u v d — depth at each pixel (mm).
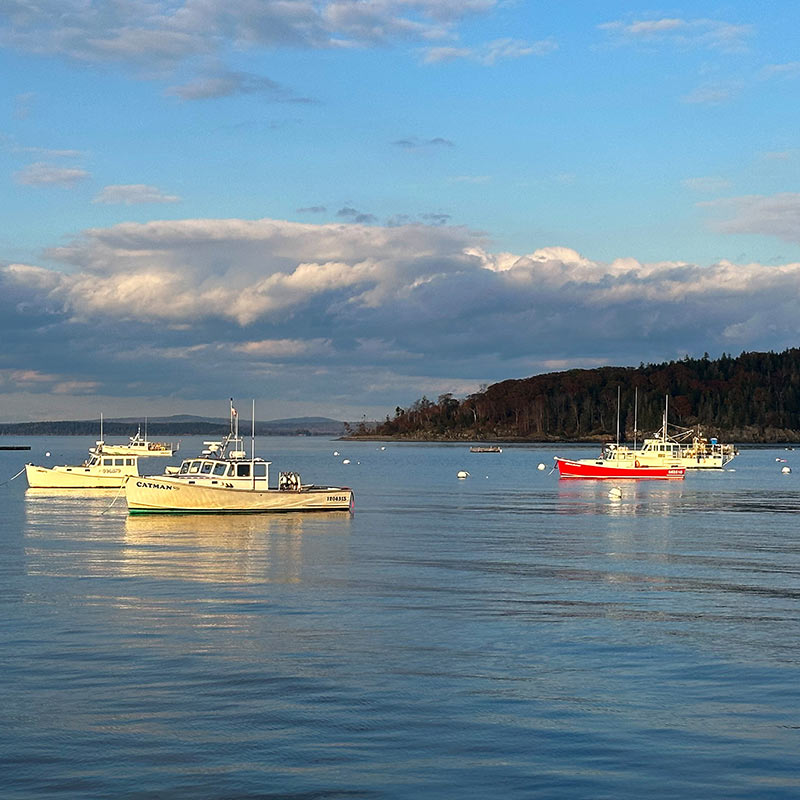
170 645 26125
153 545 48812
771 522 65688
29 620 29266
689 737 19266
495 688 22422
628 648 26234
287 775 17312
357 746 18719
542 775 17375
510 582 37312
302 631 28016
